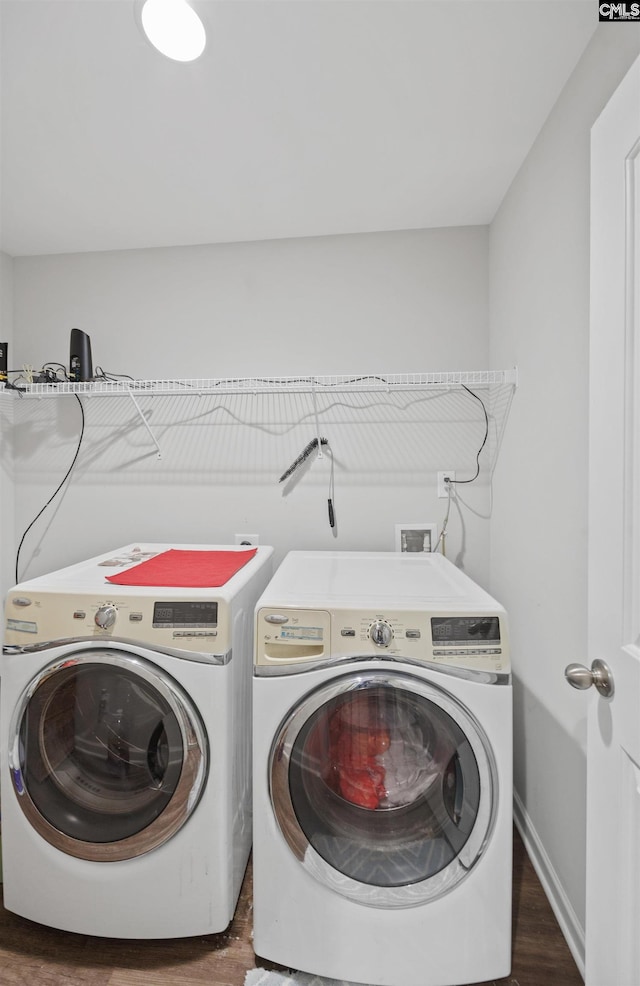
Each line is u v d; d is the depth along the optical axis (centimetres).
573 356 120
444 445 200
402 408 201
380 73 119
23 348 219
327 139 143
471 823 107
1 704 130
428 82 122
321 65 116
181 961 116
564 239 125
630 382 77
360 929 109
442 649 110
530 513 150
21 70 116
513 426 167
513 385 167
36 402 218
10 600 123
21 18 102
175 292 211
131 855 116
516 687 164
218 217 187
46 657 120
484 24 105
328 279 203
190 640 118
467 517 199
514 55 114
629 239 77
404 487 201
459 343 198
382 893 108
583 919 114
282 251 205
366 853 111
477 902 107
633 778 76
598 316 86
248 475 208
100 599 121
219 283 208
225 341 208
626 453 78
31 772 121
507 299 172
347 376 190
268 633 114
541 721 142
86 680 122
